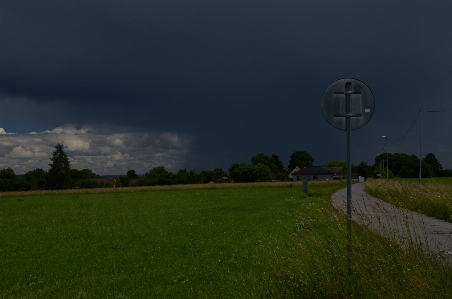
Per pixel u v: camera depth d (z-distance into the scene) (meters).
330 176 154.62
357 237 6.71
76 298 8.39
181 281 9.58
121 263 11.95
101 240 16.88
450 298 5.38
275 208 29.31
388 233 6.80
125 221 24.19
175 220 23.64
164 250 13.81
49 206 40.69
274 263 7.80
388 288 5.55
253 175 162.62
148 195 58.09
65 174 149.88
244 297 7.69
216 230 18.31
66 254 13.81
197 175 163.75
